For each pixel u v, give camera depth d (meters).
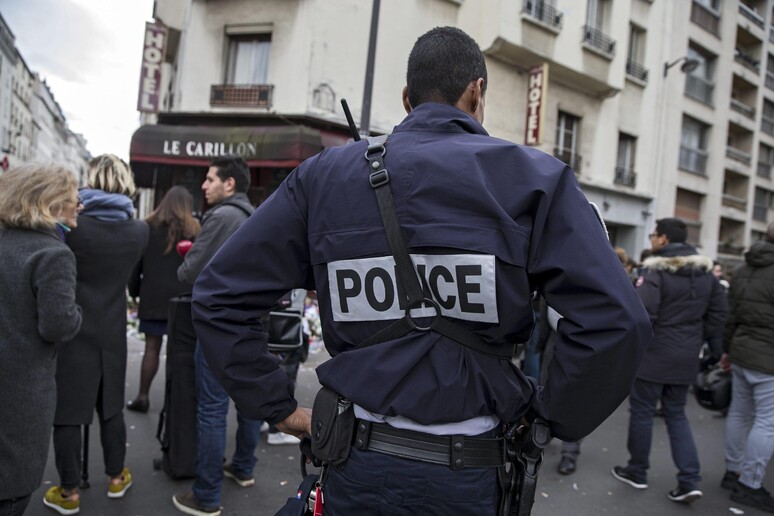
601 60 14.10
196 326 1.24
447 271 1.11
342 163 1.24
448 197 1.11
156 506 2.88
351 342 1.21
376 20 7.98
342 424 1.19
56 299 2.04
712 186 19.42
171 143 10.08
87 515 2.75
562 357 1.09
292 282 1.29
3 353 1.99
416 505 1.12
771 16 23.42
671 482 3.81
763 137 23.48
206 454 2.77
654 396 3.57
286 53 10.30
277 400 1.29
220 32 10.71
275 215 1.27
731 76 20.12
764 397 3.47
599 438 4.68
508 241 1.09
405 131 1.24
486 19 12.15
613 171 15.45
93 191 2.75
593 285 1.04
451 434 1.13
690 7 17.95
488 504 1.16
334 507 1.19
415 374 1.12
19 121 64.81
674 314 3.48
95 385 2.74
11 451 1.99
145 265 4.21
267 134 9.80
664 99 16.92
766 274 3.45
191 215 4.26
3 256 2.03
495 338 1.13
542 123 12.64
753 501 3.46
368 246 1.15
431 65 1.29
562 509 3.31
